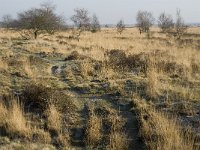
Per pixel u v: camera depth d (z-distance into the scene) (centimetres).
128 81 1098
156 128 770
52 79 1177
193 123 809
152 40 3712
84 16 3956
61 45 2314
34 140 772
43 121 842
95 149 746
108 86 1049
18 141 767
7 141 764
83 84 1081
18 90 1027
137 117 842
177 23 4562
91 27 5681
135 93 978
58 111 875
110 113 875
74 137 789
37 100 912
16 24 4412
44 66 1388
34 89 942
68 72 1277
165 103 903
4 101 936
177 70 1291
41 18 3216
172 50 2248
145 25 5662
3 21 5566
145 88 1015
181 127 787
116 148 735
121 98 955
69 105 903
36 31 3247
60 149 743
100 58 1569
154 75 1102
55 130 804
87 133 782
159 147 709
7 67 1297
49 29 3334
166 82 1076
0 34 3644
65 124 830
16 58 1500
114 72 1227
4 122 823
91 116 841
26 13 3306
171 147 705
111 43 2798
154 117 809
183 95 950
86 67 1292
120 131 800
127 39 3803
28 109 898
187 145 715
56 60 1582
